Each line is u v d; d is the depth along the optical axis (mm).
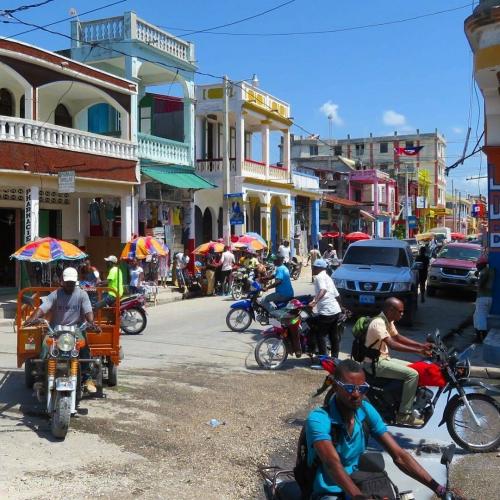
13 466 5562
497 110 12234
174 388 8562
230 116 29688
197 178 24453
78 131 17844
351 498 3338
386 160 78312
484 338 12211
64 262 17188
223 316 16453
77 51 22359
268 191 32375
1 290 18125
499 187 12422
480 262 14938
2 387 8477
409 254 16094
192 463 5840
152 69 23766
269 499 3910
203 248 21547
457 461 6129
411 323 14867
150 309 18062
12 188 17953
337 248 44312
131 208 20422
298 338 10016
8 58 15953
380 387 6637
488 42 10969
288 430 6945
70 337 6648
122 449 6133
